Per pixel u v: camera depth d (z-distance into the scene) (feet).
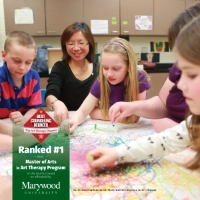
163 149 2.00
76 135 2.75
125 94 3.52
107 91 3.53
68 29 4.81
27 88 4.05
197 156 1.91
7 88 3.79
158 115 3.43
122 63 3.29
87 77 5.17
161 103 3.46
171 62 11.47
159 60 11.41
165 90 3.36
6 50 3.44
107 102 3.54
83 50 4.87
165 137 2.04
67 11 9.45
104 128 3.03
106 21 9.82
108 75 3.31
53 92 4.56
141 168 1.90
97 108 3.62
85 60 5.29
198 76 1.35
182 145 2.03
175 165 1.94
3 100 3.80
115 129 2.98
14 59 3.33
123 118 3.25
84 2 9.53
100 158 1.88
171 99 3.11
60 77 5.02
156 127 2.94
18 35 3.39
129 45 3.41
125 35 10.39
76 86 5.06
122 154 1.90
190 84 1.39
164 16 10.34
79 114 3.32
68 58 5.18
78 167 1.92
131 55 3.37
